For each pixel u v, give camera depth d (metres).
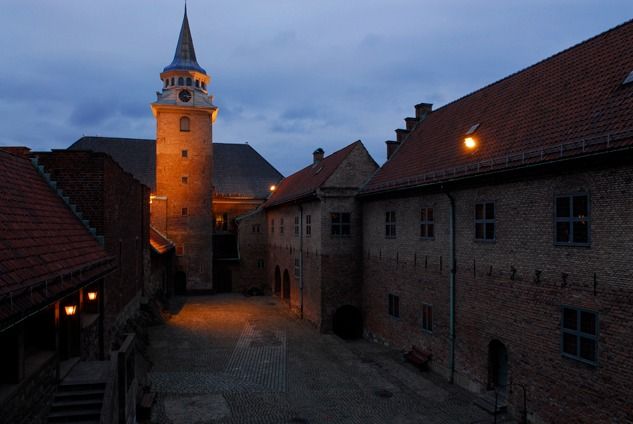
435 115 27.66
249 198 54.62
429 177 21.09
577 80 17.08
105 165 16.86
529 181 15.79
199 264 45.03
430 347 21.59
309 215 31.72
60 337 13.95
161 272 36.88
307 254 32.16
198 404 17.39
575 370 13.87
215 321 32.06
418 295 22.61
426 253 21.91
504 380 17.69
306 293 32.38
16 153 17.69
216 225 54.03
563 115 16.12
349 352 24.64
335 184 29.36
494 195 17.44
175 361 22.56
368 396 18.47
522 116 18.47
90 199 16.64
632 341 12.21
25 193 13.80
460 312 19.41
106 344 17.00
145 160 52.47
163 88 45.94
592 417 13.28
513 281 16.45
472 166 18.45
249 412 16.81
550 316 14.84
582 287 13.71
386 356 23.98
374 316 27.39
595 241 13.34
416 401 17.97
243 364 22.38
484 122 20.88
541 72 19.78
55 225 13.79
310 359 23.38
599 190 13.24
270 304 39.25
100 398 11.96
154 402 17.25
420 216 22.44
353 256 29.33
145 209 28.41
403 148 28.25
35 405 10.42
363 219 29.16
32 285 8.85
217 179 55.50
